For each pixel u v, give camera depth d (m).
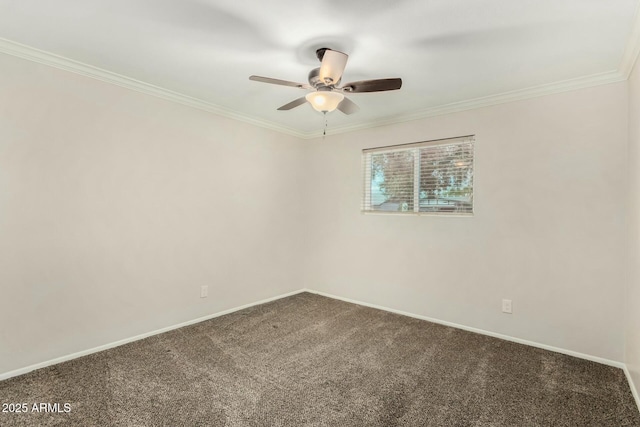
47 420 1.73
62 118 2.35
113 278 2.64
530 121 2.75
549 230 2.67
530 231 2.76
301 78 2.61
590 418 1.80
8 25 1.88
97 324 2.56
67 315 2.40
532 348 2.70
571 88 2.56
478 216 3.04
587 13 1.68
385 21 1.77
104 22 1.84
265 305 3.82
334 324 3.23
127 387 2.05
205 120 3.27
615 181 2.40
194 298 3.22
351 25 1.82
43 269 2.29
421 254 3.41
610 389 2.08
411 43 2.01
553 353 2.60
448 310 3.23
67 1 1.65
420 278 3.42
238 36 1.97
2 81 2.10
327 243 4.23
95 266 2.54
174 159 3.03
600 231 2.46
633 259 2.12
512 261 2.85
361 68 2.36
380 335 2.96
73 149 2.41
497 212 2.93
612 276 2.42
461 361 2.46
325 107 2.14
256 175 3.79
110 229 2.62
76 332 2.45
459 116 3.15
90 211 2.50
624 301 2.36
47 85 2.28
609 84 2.42
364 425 1.73
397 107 3.25
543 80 2.56
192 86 2.79
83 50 2.18
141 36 1.99
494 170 2.94
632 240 2.16
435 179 3.34
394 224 3.61
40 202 2.27
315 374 2.25
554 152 2.65
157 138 2.90
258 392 2.03
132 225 2.75
